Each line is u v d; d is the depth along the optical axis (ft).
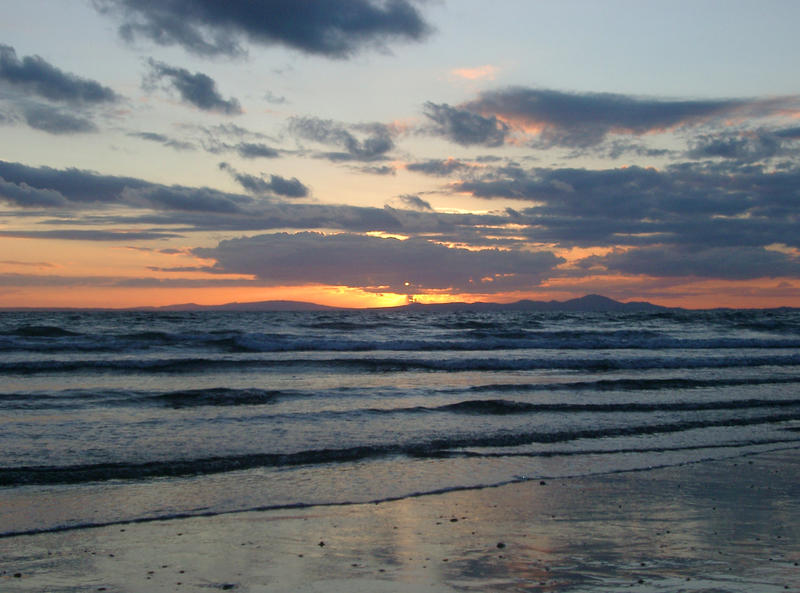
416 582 18.48
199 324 168.96
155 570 19.24
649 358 83.87
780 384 64.23
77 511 24.73
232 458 33.12
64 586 17.93
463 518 24.81
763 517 25.27
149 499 26.50
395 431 40.73
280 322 184.14
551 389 59.72
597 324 190.49
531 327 171.73
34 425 40.09
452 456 34.99
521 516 25.14
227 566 19.63
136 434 38.24
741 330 161.07
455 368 77.61
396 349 100.68
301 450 35.24
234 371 72.08
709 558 20.62
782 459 35.60
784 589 18.11
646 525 24.14
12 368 69.15
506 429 41.91
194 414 45.11
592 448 37.52
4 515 24.00
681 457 35.73
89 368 70.95
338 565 19.80
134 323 173.88
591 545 21.85
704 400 54.19
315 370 73.72
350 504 26.40
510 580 18.67
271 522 24.02
